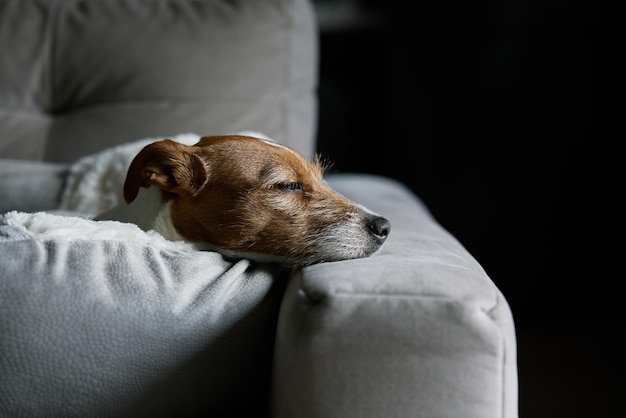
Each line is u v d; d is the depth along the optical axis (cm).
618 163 313
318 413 111
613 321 330
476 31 319
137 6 241
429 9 331
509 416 112
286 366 114
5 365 114
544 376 270
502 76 318
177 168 151
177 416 124
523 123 319
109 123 228
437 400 109
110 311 118
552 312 336
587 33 304
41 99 238
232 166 153
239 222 150
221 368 124
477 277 122
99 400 118
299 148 236
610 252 325
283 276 145
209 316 122
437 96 335
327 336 110
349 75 377
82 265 120
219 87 229
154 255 128
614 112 308
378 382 109
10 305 115
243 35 233
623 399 248
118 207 166
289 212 152
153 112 227
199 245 154
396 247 144
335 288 112
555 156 319
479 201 334
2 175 197
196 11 237
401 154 356
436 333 108
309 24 248
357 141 382
